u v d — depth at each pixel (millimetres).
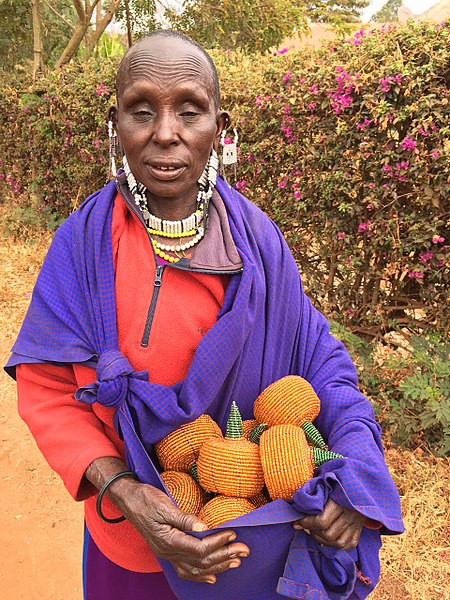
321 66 3887
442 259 3498
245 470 1226
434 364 3393
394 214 3660
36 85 7441
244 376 1455
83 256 1396
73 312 1381
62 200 7664
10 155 8594
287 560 1196
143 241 1386
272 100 4215
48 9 12766
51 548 3010
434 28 3428
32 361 1395
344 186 3838
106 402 1266
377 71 3504
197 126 1266
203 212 1416
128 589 1557
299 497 1134
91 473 1297
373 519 1190
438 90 3334
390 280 3875
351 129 3729
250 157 4449
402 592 2604
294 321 1535
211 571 1140
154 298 1364
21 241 7324
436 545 2824
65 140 6961
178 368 1380
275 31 11344
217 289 1381
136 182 1379
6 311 5566
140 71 1225
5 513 3230
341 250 4094
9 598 2707
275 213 4387
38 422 1394
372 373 3666
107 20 9688
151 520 1164
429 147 3434
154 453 1385
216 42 10727
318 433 1351
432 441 3490
